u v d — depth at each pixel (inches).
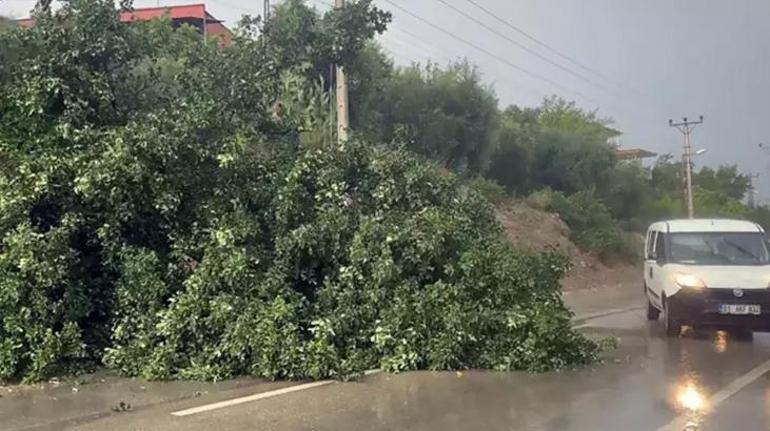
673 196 2172.7
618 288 975.0
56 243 367.9
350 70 576.1
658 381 360.2
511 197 1210.6
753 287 482.0
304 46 502.9
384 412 300.7
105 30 434.6
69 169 386.9
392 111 1050.1
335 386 350.0
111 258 395.2
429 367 385.7
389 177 444.8
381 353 392.2
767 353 441.4
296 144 478.3
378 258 400.8
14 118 408.8
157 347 371.2
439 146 1091.9
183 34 490.3
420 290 406.6
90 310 392.2
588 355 411.8
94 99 428.5
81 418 294.2
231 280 385.1
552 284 434.0
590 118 1995.6
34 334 359.9
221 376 362.9
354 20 506.3
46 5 439.5
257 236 416.8
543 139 1467.8
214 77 453.7
